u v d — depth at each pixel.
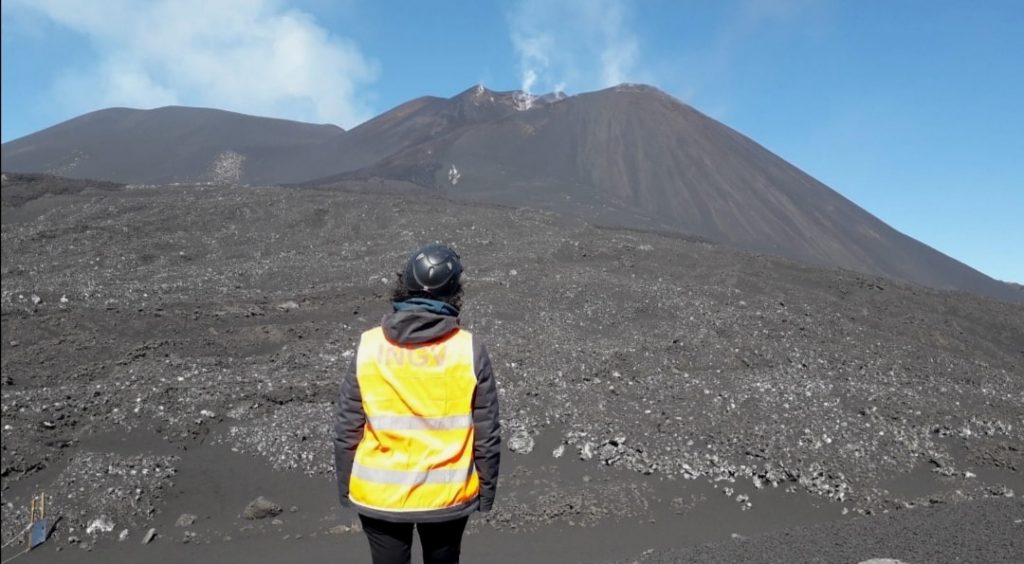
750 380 17.77
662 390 16.64
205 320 21.30
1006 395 18.62
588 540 10.91
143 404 14.77
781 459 13.48
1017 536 6.26
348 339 20.58
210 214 35.69
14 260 29.02
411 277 3.43
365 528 3.39
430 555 3.44
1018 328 26.92
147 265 29.34
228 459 13.37
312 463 13.21
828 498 12.63
